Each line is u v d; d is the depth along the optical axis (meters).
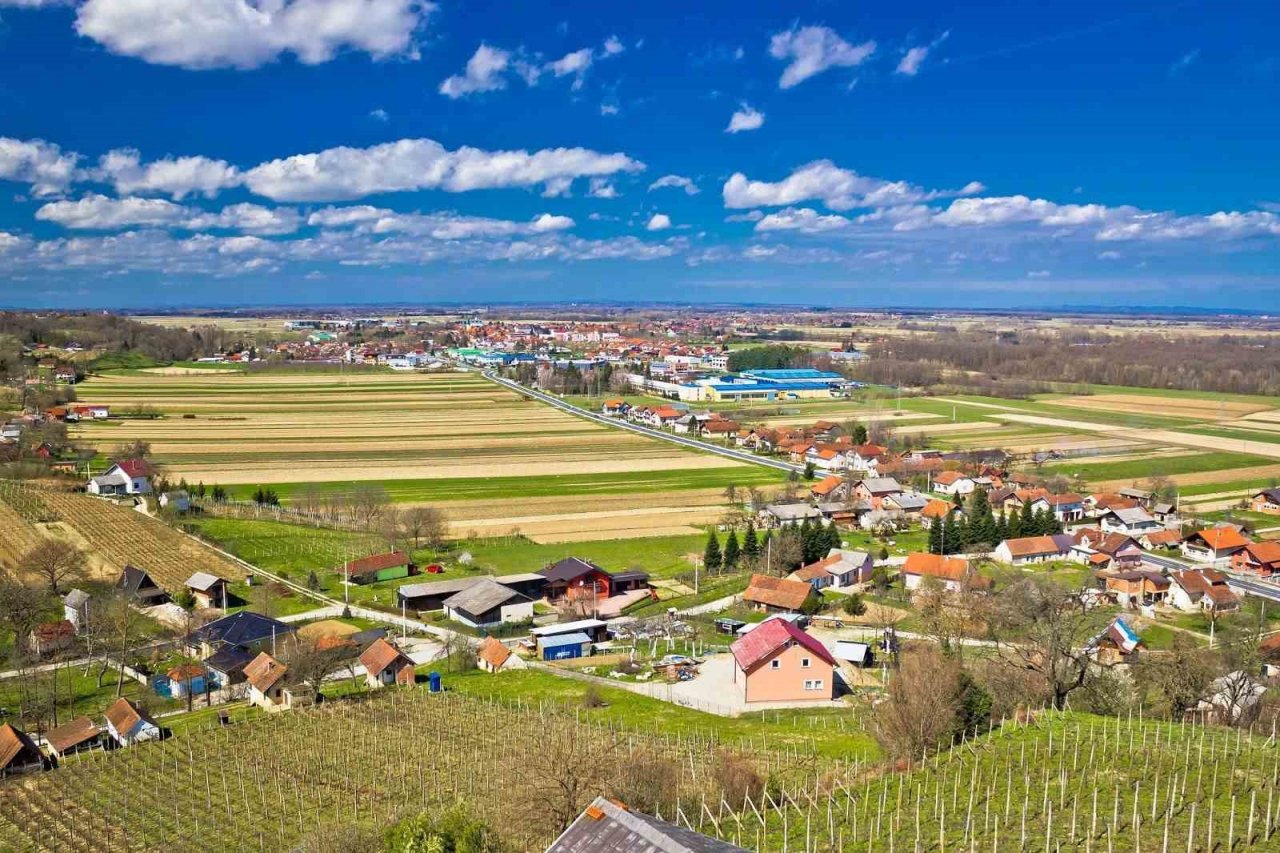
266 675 86.06
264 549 134.50
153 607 111.25
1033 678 68.06
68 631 98.81
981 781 46.88
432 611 112.94
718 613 109.75
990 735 54.25
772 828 43.88
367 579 122.44
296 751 71.25
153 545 132.00
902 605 111.56
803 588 109.94
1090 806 42.50
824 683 82.31
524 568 127.81
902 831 41.72
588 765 48.81
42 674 92.25
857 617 108.00
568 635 100.62
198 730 76.44
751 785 49.09
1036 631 67.38
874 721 61.03
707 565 127.44
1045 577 107.25
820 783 52.47
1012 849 38.69
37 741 77.06
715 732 70.06
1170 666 72.25
